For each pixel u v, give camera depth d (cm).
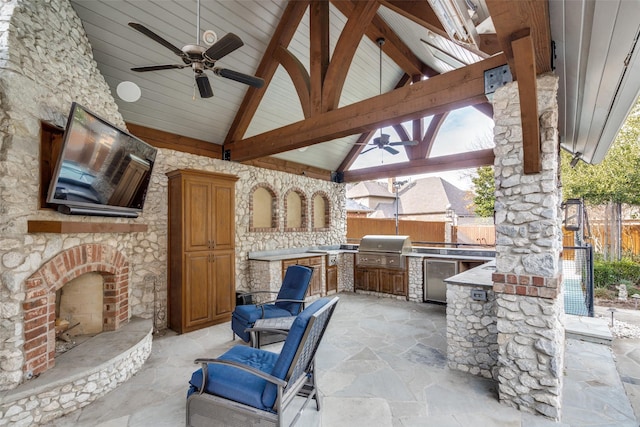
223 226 537
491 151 635
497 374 330
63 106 317
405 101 370
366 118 403
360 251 750
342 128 428
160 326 504
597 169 945
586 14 208
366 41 640
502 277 288
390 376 340
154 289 500
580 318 510
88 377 289
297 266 467
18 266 260
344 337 462
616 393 306
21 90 265
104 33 409
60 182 282
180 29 447
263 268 622
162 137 546
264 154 562
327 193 876
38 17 290
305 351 236
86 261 335
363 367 362
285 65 512
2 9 263
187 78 504
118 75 457
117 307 387
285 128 509
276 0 481
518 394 280
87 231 312
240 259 645
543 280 270
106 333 374
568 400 293
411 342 443
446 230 1024
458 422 261
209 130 596
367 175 837
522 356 279
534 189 278
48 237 290
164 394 307
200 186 507
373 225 1073
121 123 425
